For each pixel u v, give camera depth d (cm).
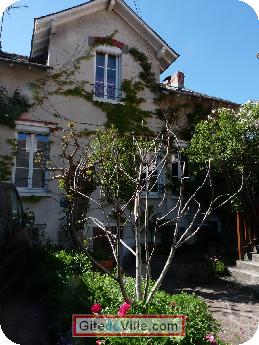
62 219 1048
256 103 1050
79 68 1237
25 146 1137
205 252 1171
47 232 1082
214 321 438
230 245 1202
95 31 1289
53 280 586
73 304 466
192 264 1026
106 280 525
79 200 789
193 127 1362
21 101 1134
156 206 1232
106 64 1313
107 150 724
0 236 605
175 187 1251
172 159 1270
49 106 1170
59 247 982
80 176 739
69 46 1236
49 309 520
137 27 1349
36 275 635
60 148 1149
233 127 1013
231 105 1463
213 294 775
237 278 886
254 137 1016
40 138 1155
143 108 1312
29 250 748
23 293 636
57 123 1166
